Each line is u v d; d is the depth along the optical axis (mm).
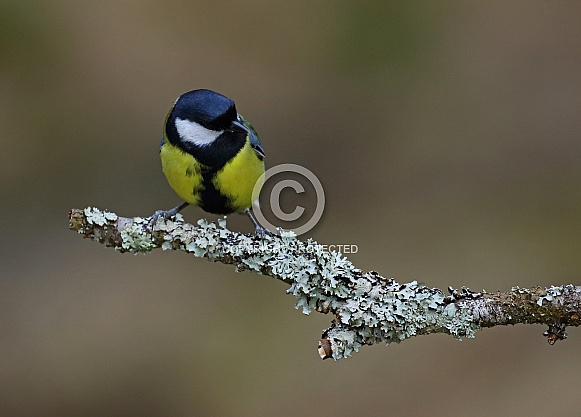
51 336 10555
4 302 11000
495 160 12461
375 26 13266
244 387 9859
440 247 11445
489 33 13289
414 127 12906
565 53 13102
